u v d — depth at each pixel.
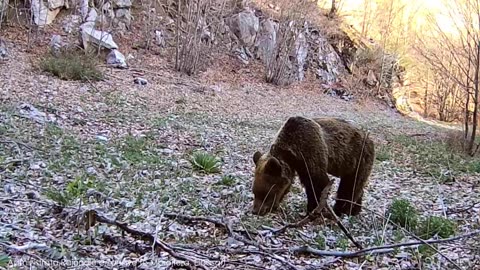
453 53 17.11
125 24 23.77
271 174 5.95
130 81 19.17
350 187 6.57
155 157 9.52
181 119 15.01
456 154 15.18
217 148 11.79
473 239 5.73
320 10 33.94
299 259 4.67
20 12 20.42
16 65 17.20
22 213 5.37
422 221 6.30
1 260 3.76
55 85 15.86
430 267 4.60
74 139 9.99
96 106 14.35
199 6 22.59
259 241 5.08
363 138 6.55
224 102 20.30
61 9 21.56
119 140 10.77
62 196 5.93
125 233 4.92
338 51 32.44
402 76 34.16
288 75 27.03
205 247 4.67
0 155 7.95
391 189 9.48
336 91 29.52
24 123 10.59
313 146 5.99
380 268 4.57
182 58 22.59
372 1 34.59
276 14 29.20
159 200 6.56
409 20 33.47
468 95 16.59
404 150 15.47
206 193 7.38
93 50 20.17
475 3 16.28
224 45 26.80
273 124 17.62
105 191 6.62
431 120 32.00
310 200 6.12
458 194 9.45
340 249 5.13
